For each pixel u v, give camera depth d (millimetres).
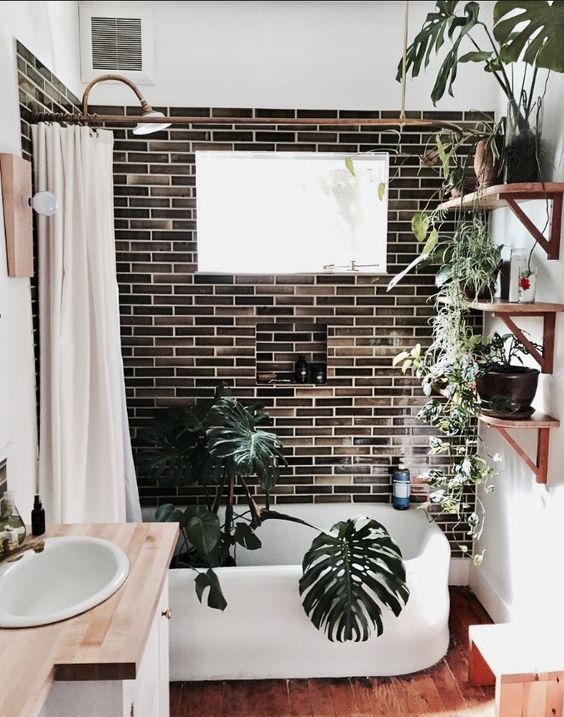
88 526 1814
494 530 2865
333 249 3162
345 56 2904
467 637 2744
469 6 2061
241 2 2857
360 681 2467
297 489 3164
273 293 3018
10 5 2000
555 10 1778
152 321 3014
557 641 2223
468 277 2469
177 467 2744
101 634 1281
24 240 2000
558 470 2238
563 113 2174
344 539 2463
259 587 2430
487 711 2291
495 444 2859
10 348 1976
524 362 2541
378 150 2961
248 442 2482
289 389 3100
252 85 2900
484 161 2318
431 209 3010
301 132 2934
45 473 2207
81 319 2266
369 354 3082
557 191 2133
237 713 2281
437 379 2768
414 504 3166
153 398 3059
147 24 2836
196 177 2938
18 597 1511
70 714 1263
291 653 2465
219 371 3059
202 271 3035
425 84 2932
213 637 2438
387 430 3133
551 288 2283
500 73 2879
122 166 2914
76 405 2287
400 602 2459
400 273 2877
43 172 2162
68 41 2658
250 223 3139
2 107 1922
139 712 1454
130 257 2975
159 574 1533
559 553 2227
